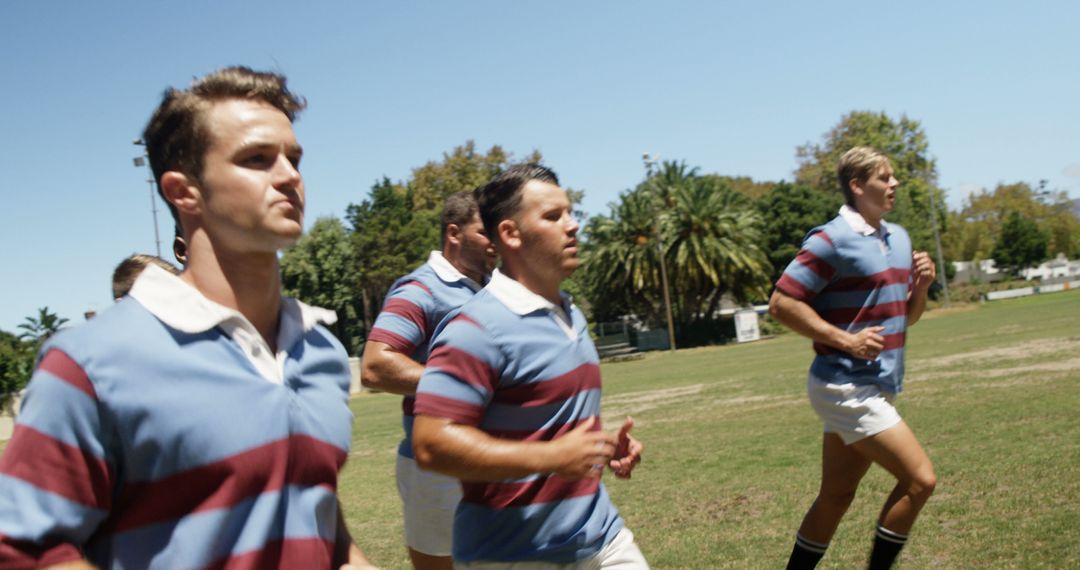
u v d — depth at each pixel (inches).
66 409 66.7
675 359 1546.5
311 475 77.0
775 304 186.1
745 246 2081.7
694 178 2130.9
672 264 2087.8
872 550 180.2
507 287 119.0
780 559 212.8
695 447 412.8
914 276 193.2
